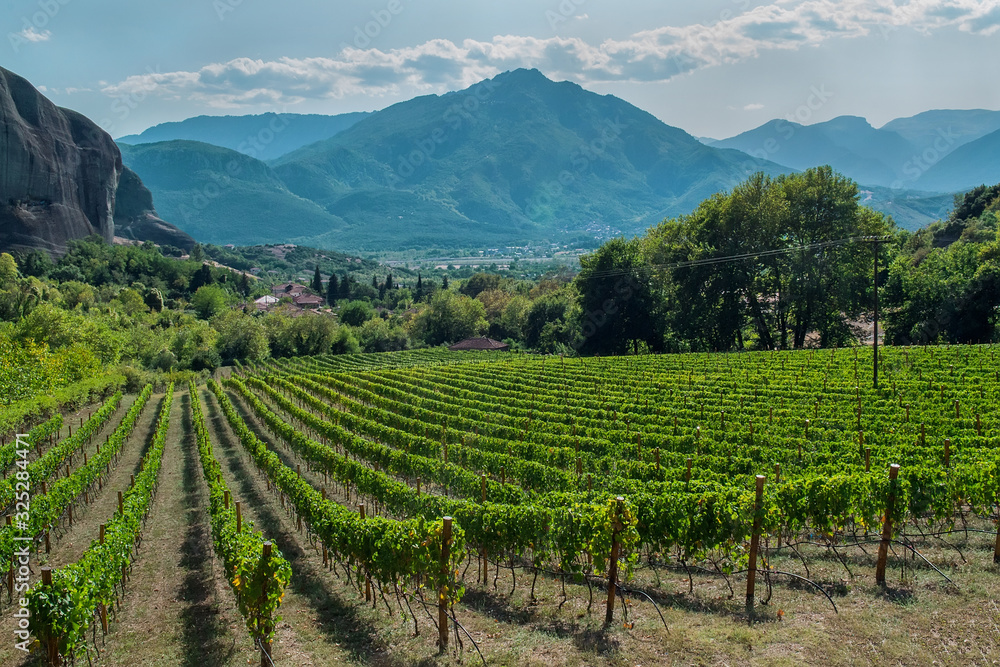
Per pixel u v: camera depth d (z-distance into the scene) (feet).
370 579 41.68
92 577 38.11
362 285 549.13
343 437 98.43
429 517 49.67
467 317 357.20
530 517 40.93
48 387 147.33
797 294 199.41
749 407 99.81
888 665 28.50
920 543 44.14
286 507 72.28
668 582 41.81
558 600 39.86
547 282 398.62
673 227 243.81
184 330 296.10
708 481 56.13
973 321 184.44
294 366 278.87
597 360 199.31
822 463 61.87
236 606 44.75
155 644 39.42
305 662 35.09
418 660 33.73
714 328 222.89
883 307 208.03
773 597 37.04
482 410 123.44
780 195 203.62
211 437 128.98
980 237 252.42
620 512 35.42
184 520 70.74
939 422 75.46
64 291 349.41
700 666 29.71
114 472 97.86
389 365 268.00
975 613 32.37
